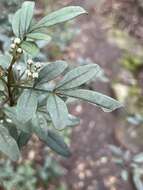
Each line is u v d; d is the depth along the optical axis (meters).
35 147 0.56
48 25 0.18
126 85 0.68
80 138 0.61
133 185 0.56
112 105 0.18
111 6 0.82
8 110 0.20
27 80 0.19
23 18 0.19
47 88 0.19
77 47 0.71
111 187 0.57
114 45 0.75
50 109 0.18
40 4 0.64
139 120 0.50
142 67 0.72
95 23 0.78
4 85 0.19
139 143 0.60
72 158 0.59
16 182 0.48
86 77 0.18
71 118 0.23
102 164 0.59
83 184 0.57
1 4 0.35
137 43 0.77
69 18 0.18
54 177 0.55
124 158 0.45
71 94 0.18
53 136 0.22
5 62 0.20
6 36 0.34
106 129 0.63
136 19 0.81
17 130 0.21
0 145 0.18
